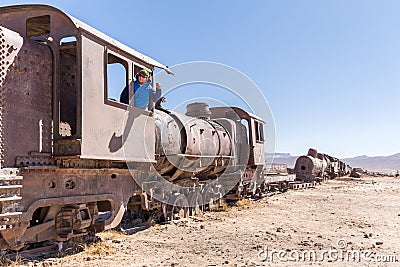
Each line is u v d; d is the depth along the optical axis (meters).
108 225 8.57
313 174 34.19
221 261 7.47
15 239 6.38
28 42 6.94
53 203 7.00
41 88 7.09
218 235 10.17
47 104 7.18
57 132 7.21
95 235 8.66
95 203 8.26
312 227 11.70
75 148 6.99
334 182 40.66
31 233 6.86
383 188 31.28
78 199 7.57
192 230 10.84
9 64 6.47
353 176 52.31
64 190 7.34
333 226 11.92
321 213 15.14
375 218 13.90
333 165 46.41
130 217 11.78
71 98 8.33
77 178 7.65
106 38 8.05
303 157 34.03
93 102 7.39
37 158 6.83
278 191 25.58
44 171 6.90
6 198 6.06
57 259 7.05
